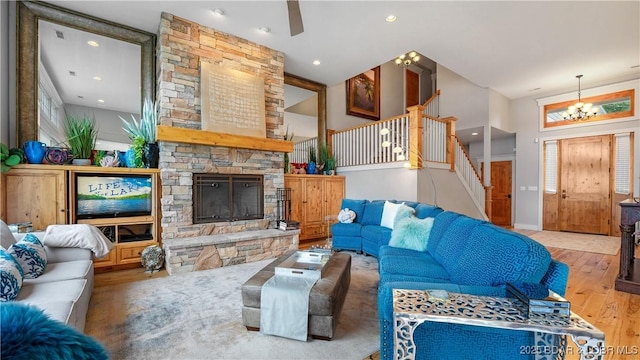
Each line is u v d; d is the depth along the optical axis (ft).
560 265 4.84
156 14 11.90
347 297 9.01
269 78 14.93
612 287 10.12
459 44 14.61
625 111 19.66
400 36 13.74
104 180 11.39
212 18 12.25
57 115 11.55
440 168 17.72
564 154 22.26
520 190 24.38
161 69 11.89
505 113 23.82
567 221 22.18
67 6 11.25
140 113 13.08
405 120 16.56
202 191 12.85
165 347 6.20
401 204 13.67
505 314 4.09
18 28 10.64
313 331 6.55
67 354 2.63
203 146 12.85
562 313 3.99
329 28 12.98
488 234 6.15
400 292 4.95
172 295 9.07
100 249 8.87
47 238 8.16
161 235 12.29
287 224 14.37
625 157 19.71
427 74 30.91
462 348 4.71
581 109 19.42
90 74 12.21
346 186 20.30
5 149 9.43
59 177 10.41
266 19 12.32
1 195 9.44
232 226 13.60
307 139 20.47
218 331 6.88
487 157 21.61
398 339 4.26
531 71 18.39
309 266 7.86
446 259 7.48
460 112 23.12
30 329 2.61
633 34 13.65
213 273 11.33
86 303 7.14
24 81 10.77
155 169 12.07
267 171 14.93
